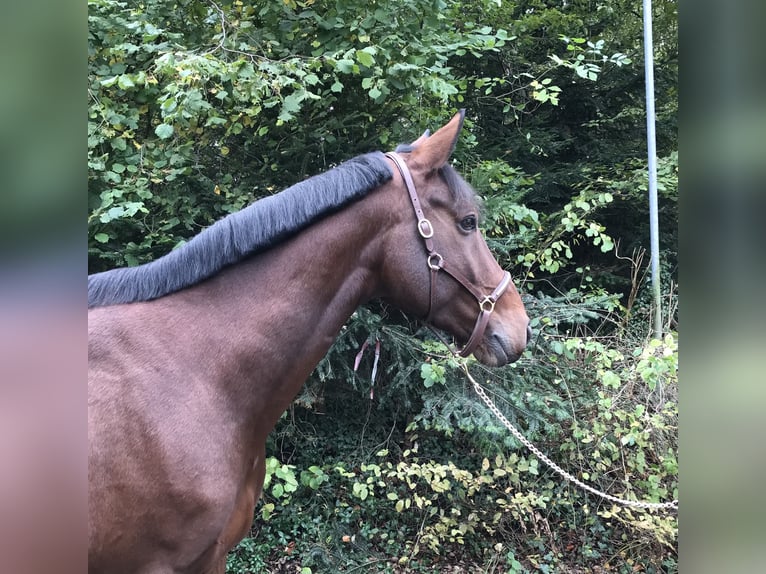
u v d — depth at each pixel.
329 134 2.81
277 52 2.72
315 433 3.11
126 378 1.13
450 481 2.76
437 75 2.90
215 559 1.24
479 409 2.69
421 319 1.47
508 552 2.76
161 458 1.11
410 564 2.76
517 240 3.12
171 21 2.89
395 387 2.79
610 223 4.61
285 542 2.79
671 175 4.02
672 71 4.93
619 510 2.55
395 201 1.36
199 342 1.22
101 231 2.75
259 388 1.27
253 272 1.29
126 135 2.66
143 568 1.14
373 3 2.62
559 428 2.73
